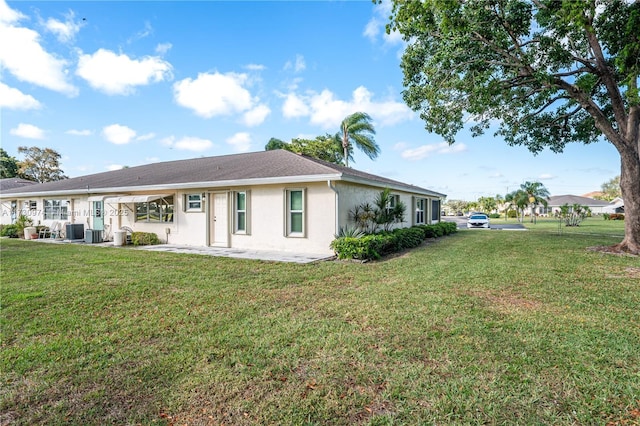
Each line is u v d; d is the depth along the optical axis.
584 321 4.38
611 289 6.09
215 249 12.20
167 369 3.13
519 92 12.18
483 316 4.58
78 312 4.82
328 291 6.05
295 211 11.43
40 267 8.42
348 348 3.56
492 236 18.00
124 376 3.01
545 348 3.54
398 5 10.15
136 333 4.03
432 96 10.79
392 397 2.67
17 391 2.77
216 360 3.32
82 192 15.72
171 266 8.60
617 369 3.10
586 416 2.44
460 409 2.51
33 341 3.79
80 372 3.08
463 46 9.54
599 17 10.06
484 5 9.44
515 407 2.54
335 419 2.41
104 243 14.60
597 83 11.91
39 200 18.70
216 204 13.07
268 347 3.61
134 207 14.99
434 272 7.69
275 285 6.54
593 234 18.31
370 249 9.56
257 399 2.65
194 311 4.88
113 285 6.46
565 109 14.48
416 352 3.46
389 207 14.74
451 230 20.64
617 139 10.46
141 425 2.35
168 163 19.88
